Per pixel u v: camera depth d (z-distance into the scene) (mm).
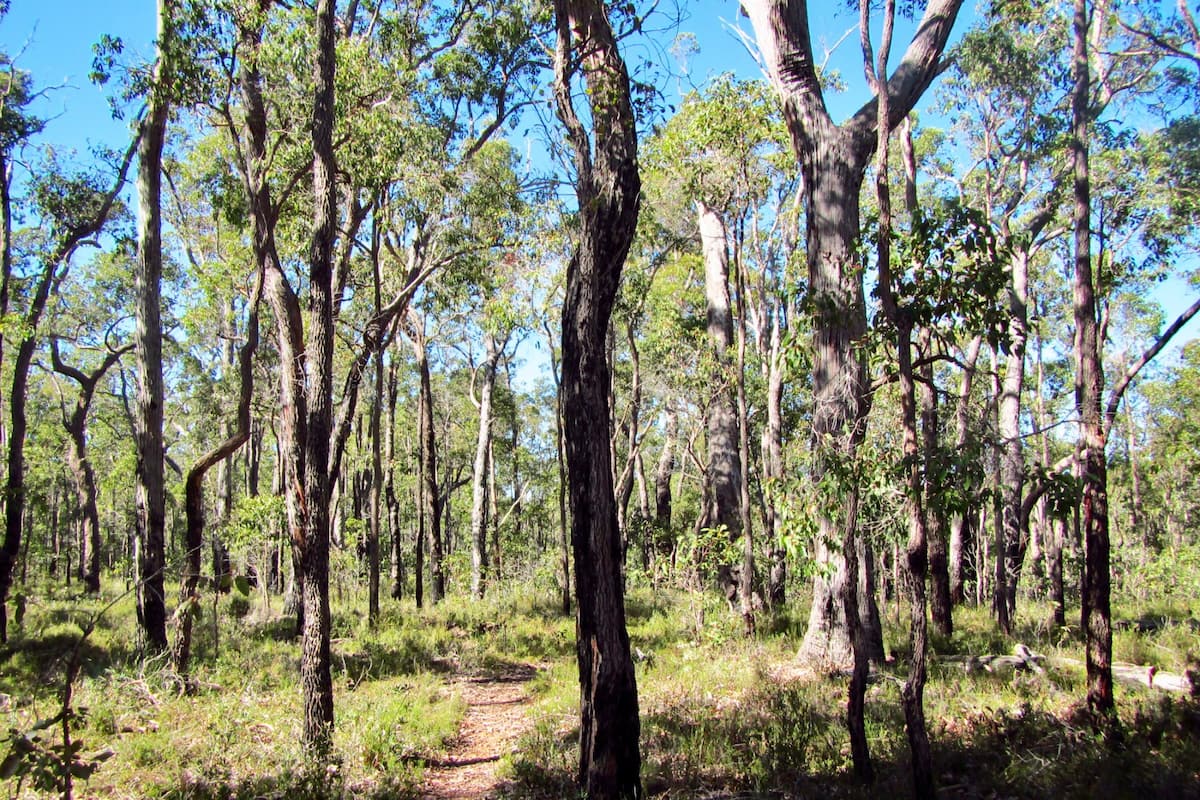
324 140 8406
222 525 19641
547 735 8695
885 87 6496
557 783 7156
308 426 8188
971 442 6324
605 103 6961
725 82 13648
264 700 9977
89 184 15617
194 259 25781
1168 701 7590
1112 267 14625
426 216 16109
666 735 8156
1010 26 17500
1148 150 14867
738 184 14211
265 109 12867
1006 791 5957
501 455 41938
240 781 7074
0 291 14656
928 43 11273
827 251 11023
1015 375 18594
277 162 13531
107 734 8203
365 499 42156
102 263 27047
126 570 26188
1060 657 10492
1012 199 19984
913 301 6625
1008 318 6758
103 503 45469
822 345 9812
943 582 13656
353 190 15773
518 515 41062
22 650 13055
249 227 15758
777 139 14109
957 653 11977
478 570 27500
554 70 7137
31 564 39219
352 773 7324
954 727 7715
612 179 6914
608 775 6305
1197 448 24484
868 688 9453
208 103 11609
